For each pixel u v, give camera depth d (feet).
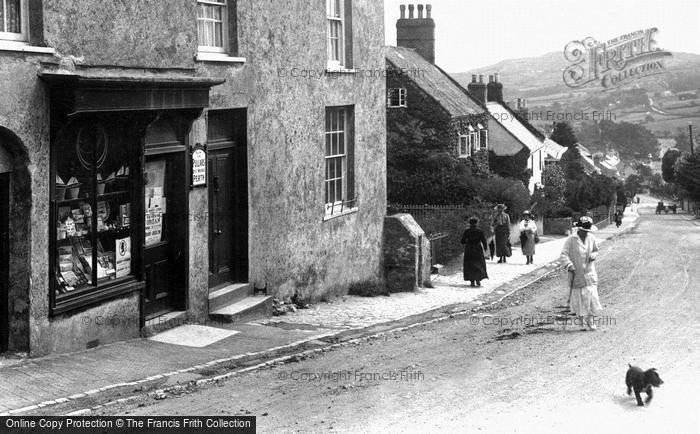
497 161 164.66
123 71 36.11
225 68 43.88
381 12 64.59
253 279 47.73
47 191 32.40
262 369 34.19
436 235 81.82
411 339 41.88
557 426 25.82
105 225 36.17
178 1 39.81
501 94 200.54
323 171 55.31
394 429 25.35
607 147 616.80
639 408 27.94
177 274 41.19
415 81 124.47
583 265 42.80
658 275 69.67
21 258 31.73
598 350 37.32
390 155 121.70
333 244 57.11
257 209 47.78
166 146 39.65
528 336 41.70
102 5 34.71
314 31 53.36
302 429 25.29
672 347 37.55
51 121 32.40
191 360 34.53
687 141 601.62
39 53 31.65
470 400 28.81
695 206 252.01
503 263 86.69
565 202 184.65
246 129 46.29
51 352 32.89
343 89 57.98
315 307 52.80
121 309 36.81
